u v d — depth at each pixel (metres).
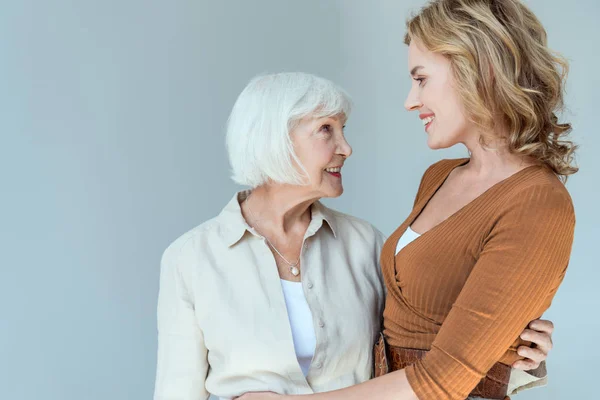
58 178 2.74
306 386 1.68
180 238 1.82
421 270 1.53
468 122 1.50
